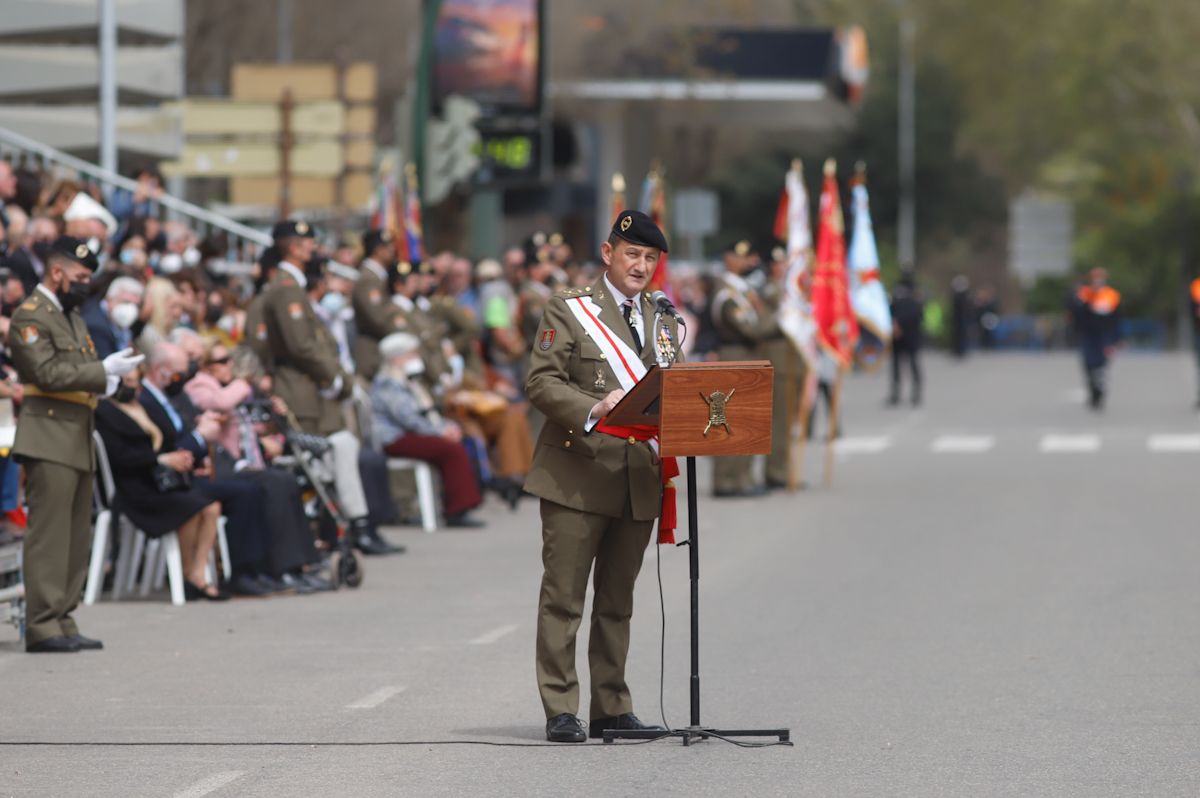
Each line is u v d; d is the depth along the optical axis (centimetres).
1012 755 2289
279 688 2739
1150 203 18988
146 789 2136
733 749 2330
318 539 4097
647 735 2381
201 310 4325
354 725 2480
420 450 4741
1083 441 7238
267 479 3694
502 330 5641
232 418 3825
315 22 10462
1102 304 9038
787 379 5594
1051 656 2950
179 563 3612
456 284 6016
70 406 3078
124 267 3947
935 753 2303
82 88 4831
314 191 5600
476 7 6316
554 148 11506
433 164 5616
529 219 13875
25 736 2417
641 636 3148
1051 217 17925
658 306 2361
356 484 4078
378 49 10694
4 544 3384
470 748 2341
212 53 9644
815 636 3141
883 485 5741
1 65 4800
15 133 4894
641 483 2352
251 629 3284
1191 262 18488
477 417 5219
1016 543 4338
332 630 3266
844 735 2405
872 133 19700
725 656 2964
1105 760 2259
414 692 2708
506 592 3706
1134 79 18675
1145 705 2578
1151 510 4969
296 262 4166
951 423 8275
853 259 6081
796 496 5450
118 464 3547
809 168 18962
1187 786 2133
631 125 12519
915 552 4197
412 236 5872
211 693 2706
